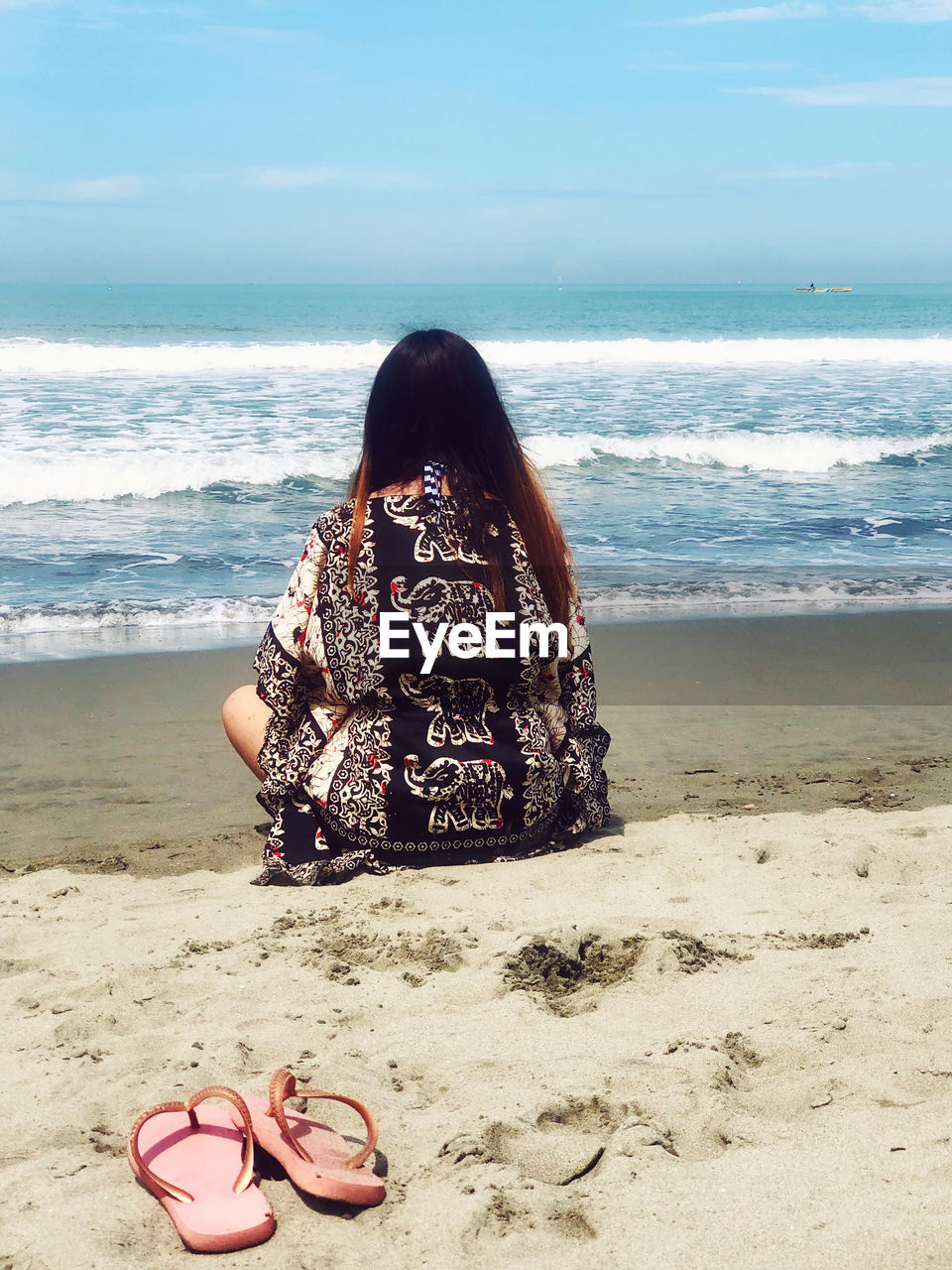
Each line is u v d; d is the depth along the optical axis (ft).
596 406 59.93
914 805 12.76
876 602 26.35
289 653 9.67
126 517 35.29
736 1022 7.23
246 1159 5.60
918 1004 7.32
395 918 8.96
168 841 11.88
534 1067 6.66
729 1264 4.92
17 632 23.02
